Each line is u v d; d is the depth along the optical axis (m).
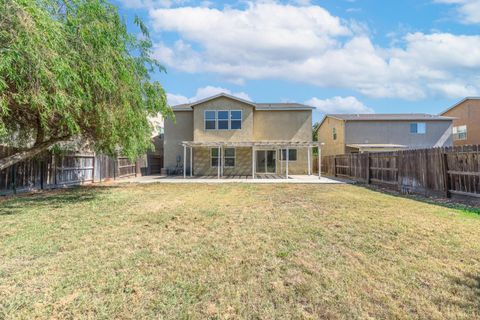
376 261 3.69
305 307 2.65
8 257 3.83
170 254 3.97
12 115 7.82
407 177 10.95
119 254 3.96
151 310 2.61
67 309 2.61
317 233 4.98
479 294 2.84
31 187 10.74
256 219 6.09
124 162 18.58
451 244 4.32
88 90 7.09
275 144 17.94
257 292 2.92
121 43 8.14
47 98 6.33
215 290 2.96
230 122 19.95
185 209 7.27
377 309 2.60
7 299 2.75
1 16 5.20
